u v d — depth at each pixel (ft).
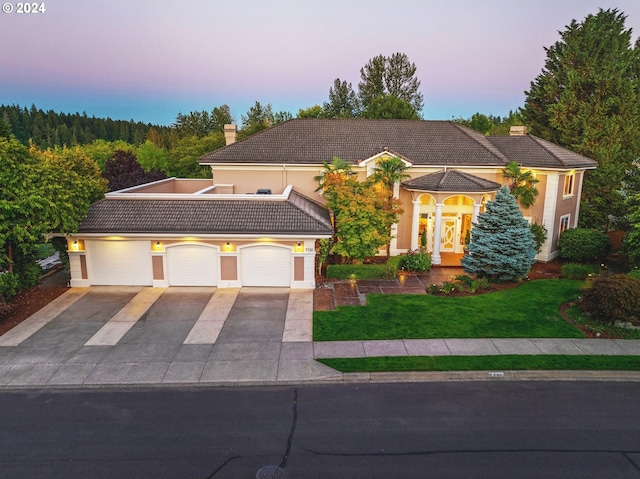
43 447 34.88
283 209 73.92
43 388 44.24
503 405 41.06
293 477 31.45
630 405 41.29
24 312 62.85
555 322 59.41
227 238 70.95
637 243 79.61
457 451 34.40
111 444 35.22
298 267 72.43
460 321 59.72
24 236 61.31
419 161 89.35
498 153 94.84
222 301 67.31
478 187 82.43
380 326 58.23
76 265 72.43
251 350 51.93
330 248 82.43
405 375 46.44
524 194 86.48
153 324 59.21
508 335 55.62
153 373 46.88
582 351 51.67
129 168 136.36
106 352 51.49
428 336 55.26
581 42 136.67
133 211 72.95
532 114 152.76
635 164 97.19
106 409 40.42
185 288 72.74
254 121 259.39
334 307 64.85
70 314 62.28
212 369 47.67
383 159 86.43
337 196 80.12
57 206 63.72
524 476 31.73
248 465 32.71
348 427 37.50
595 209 115.14
